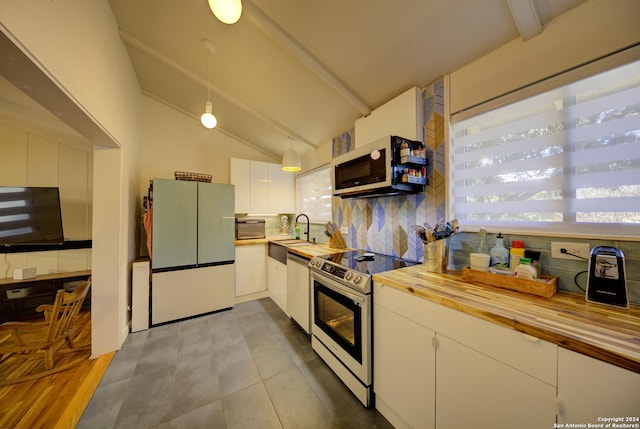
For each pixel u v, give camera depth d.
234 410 1.37
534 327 0.73
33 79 1.04
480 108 1.42
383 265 1.66
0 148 2.62
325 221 3.08
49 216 2.65
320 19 1.52
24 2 0.87
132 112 2.56
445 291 1.07
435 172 1.67
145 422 1.28
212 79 2.50
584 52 1.03
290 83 2.21
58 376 1.65
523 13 1.09
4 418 1.30
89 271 2.80
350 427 1.26
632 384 0.57
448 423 0.98
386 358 1.29
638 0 0.90
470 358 0.91
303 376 1.66
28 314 2.52
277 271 2.96
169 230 2.53
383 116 1.94
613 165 1.03
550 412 0.71
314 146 3.22
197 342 2.12
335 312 1.73
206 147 3.59
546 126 1.20
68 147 2.90
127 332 2.25
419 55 1.53
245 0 1.50
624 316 0.81
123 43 2.18
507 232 1.32
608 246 0.98
